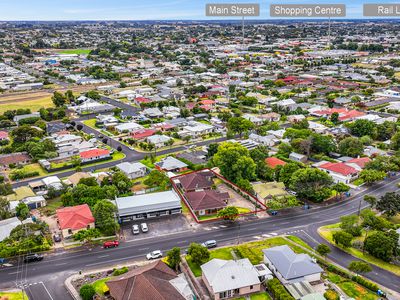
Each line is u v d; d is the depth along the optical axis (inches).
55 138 7445.9
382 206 4471.0
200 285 3408.0
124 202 4724.4
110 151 6919.3
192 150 7012.8
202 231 4330.7
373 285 3267.7
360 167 5846.5
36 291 3344.0
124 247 4030.5
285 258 3496.6
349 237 3846.0
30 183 5502.0
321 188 4936.0
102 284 3393.2
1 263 3764.8
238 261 3523.6
